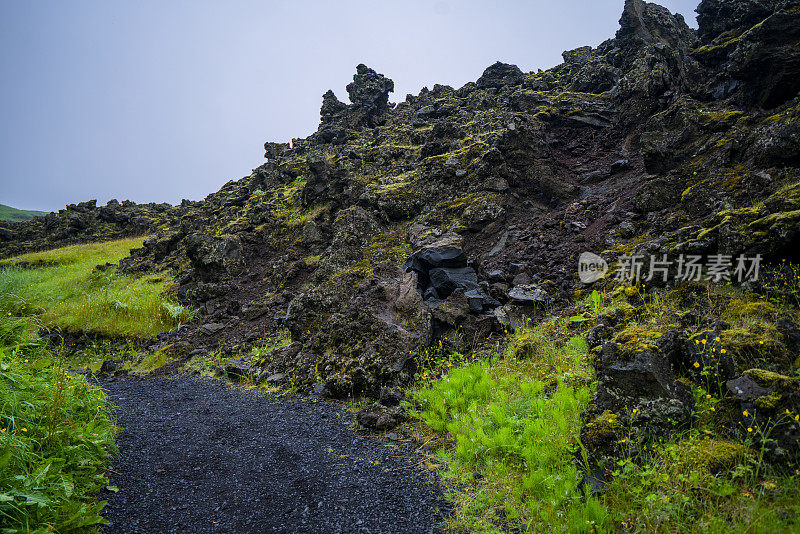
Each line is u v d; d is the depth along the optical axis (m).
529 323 7.96
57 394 4.87
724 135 9.52
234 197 22.53
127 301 13.73
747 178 7.70
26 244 31.38
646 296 6.74
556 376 5.98
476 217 12.18
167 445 5.66
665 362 4.58
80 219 31.80
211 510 4.22
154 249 19.81
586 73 18.38
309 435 5.97
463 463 4.93
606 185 11.90
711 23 14.91
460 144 16.34
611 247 8.87
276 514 4.17
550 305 8.27
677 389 4.42
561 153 14.66
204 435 6.00
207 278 15.27
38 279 18.98
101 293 15.45
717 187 8.07
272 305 12.53
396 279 8.62
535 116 15.93
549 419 5.07
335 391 7.25
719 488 3.49
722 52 13.73
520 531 3.79
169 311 12.95
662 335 5.06
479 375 6.64
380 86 28.28
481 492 4.37
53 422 4.45
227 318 12.70
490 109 21.08
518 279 9.30
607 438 4.25
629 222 9.20
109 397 7.78
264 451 5.51
